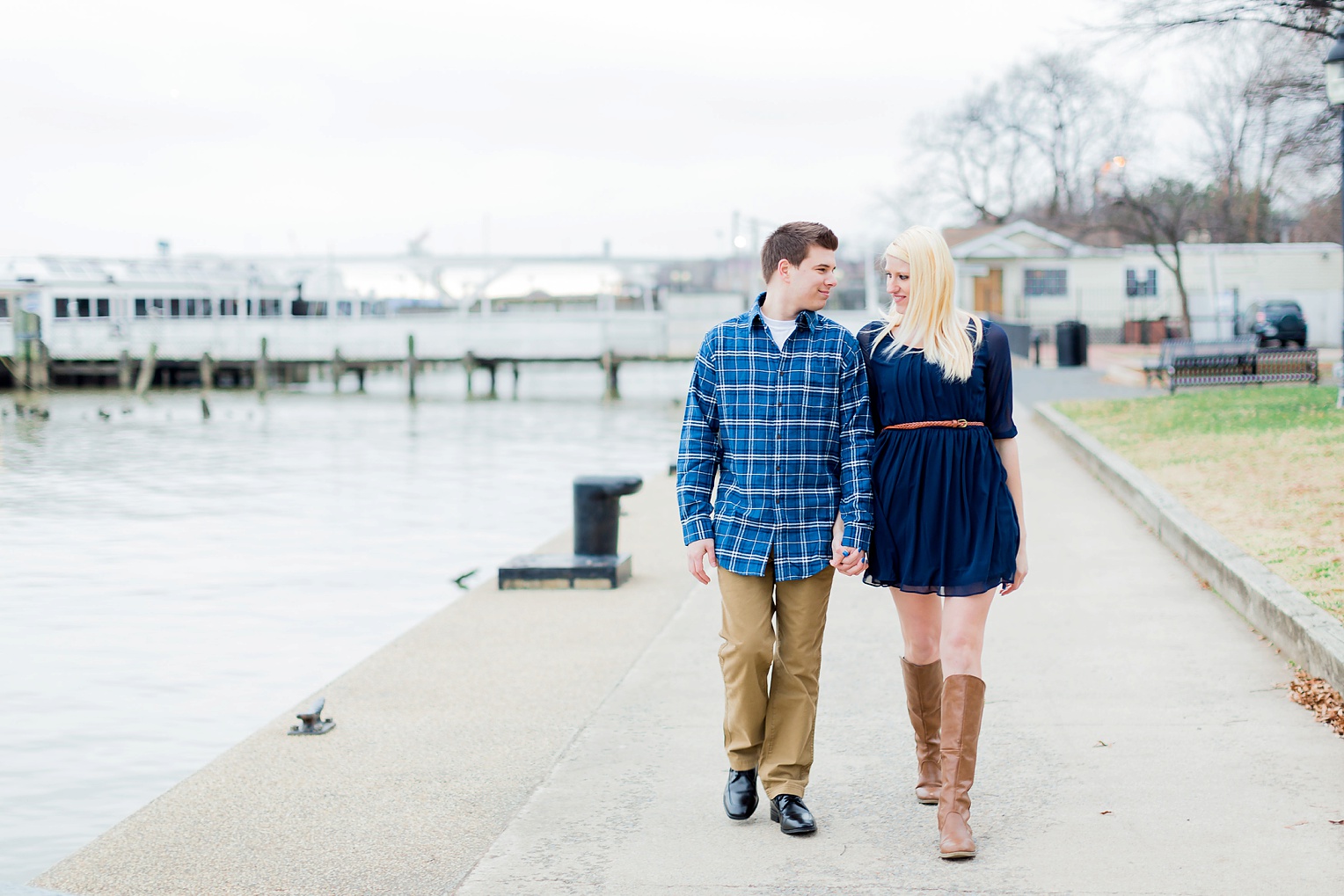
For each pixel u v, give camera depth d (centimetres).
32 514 1797
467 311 5284
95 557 1394
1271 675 580
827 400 398
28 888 372
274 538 1520
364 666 674
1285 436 1285
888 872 369
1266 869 364
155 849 413
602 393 5338
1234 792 429
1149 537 970
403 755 515
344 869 394
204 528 1628
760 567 396
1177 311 4594
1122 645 648
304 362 5128
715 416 407
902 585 395
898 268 400
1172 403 1817
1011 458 407
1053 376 2814
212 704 783
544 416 4056
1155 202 4188
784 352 397
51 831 567
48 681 841
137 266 5553
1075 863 371
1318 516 864
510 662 678
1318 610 610
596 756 497
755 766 417
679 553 1044
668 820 421
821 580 403
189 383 5844
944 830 378
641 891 361
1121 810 416
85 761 671
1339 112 1584
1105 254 4616
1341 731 491
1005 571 389
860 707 555
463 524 1631
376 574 1254
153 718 751
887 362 398
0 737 713
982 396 397
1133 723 514
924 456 393
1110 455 1316
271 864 399
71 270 5356
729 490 404
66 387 5666
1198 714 524
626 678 629
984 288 4691
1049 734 503
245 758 515
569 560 912
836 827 409
